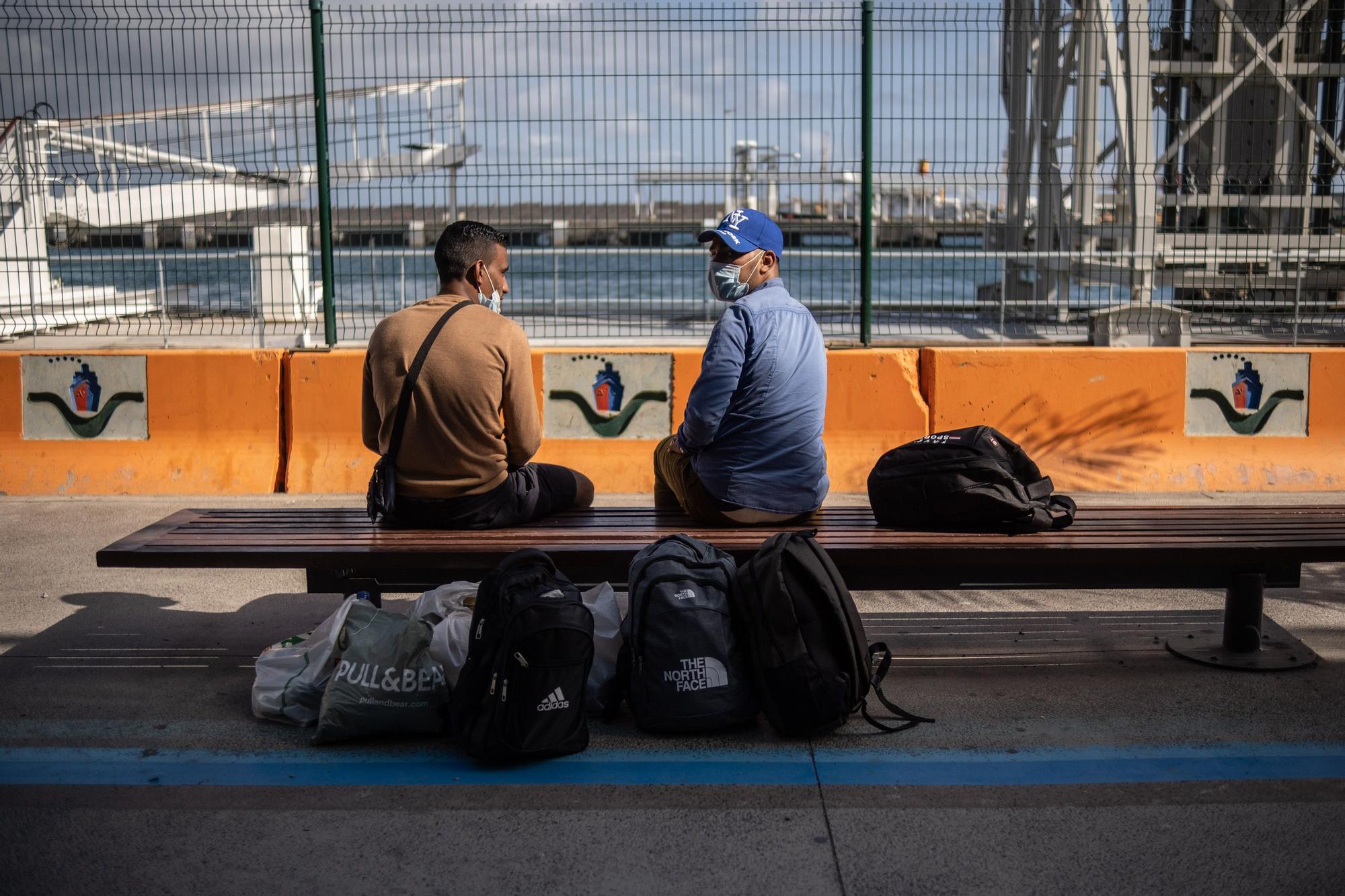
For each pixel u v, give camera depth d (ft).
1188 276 46.21
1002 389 24.27
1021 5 45.80
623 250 26.76
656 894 9.55
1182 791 11.36
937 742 12.59
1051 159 48.37
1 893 9.55
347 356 24.16
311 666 13.32
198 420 24.39
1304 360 24.50
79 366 24.41
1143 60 44.96
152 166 24.99
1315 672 14.67
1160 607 17.61
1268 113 50.42
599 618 13.48
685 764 12.03
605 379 24.36
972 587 13.93
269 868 9.98
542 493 15.01
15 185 31.45
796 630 12.41
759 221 14.56
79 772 11.90
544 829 10.66
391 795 11.38
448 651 12.69
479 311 14.14
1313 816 10.82
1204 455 24.40
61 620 16.80
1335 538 13.98
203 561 13.14
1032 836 10.49
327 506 22.91
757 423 14.17
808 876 9.82
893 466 14.51
